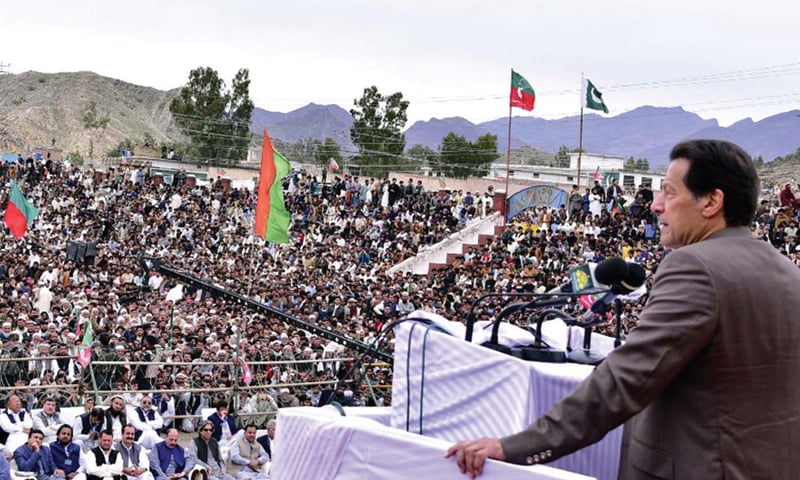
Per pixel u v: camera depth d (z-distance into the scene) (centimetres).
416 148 9300
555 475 222
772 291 227
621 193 3747
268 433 1424
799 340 227
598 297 322
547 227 3516
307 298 2727
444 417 286
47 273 2939
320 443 274
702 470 224
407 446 251
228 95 9394
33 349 1612
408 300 2688
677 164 251
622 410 222
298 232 4200
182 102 9419
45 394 1509
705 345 224
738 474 221
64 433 1247
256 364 1681
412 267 3625
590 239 3216
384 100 8575
